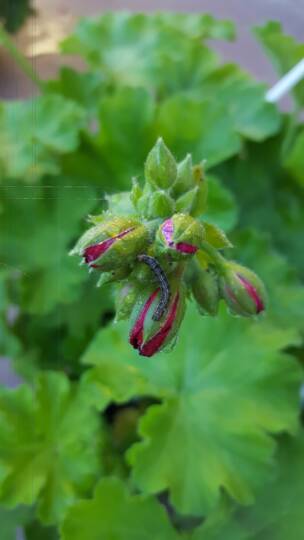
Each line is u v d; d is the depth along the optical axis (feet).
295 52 0.97
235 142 0.93
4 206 0.95
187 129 0.93
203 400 0.83
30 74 1.02
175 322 0.61
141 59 1.04
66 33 1.23
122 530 0.78
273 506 0.82
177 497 0.79
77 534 0.77
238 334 0.84
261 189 1.00
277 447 0.84
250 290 0.65
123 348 0.85
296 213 0.99
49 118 0.96
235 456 0.81
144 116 0.94
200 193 0.65
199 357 0.84
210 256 0.65
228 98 1.00
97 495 0.78
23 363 0.95
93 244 0.60
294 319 0.90
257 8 1.38
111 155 0.96
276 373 0.83
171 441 0.81
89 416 0.85
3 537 0.84
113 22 1.07
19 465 0.83
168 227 0.60
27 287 0.93
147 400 0.94
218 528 0.80
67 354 0.94
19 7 1.14
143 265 0.61
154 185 0.64
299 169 0.98
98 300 0.94
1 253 0.94
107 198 0.67
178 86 1.03
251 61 1.34
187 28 1.07
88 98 1.04
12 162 0.96
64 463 0.84
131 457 0.80
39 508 0.82
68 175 0.97
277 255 0.93
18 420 0.85
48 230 0.95
